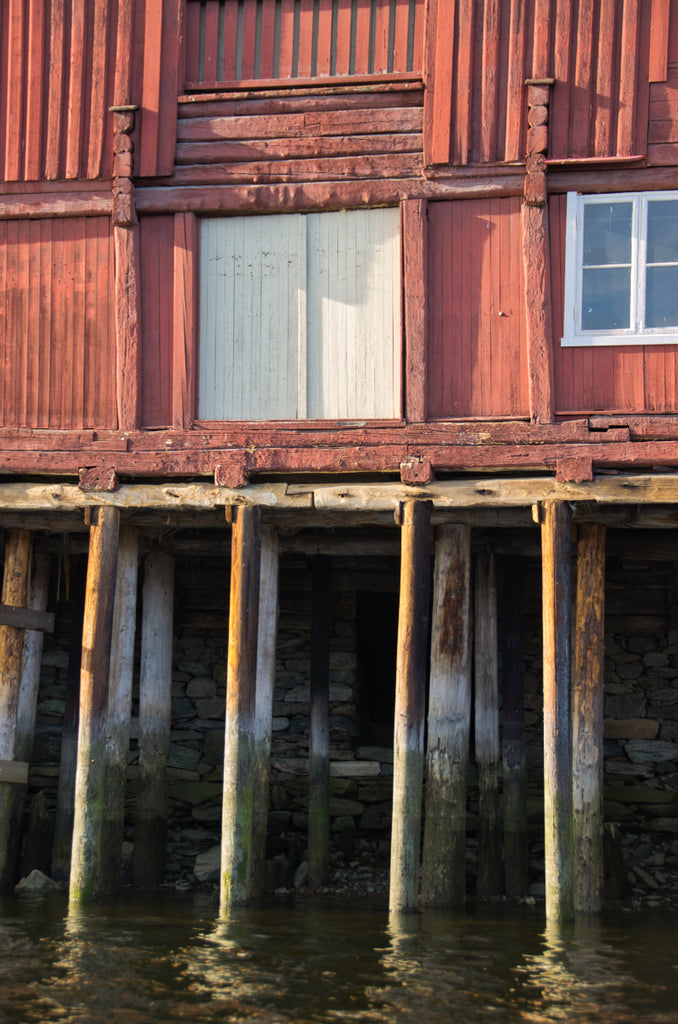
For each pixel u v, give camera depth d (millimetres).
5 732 10328
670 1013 5977
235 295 9523
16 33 9828
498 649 11688
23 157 9750
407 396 9062
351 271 9383
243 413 9414
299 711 11969
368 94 9406
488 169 9125
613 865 10117
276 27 9688
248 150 9500
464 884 9516
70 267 9695
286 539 11141
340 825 11602
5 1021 5684
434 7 9328
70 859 10898
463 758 9523
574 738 9414
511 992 6324
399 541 11070
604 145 8984
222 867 8742
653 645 11695
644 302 8914
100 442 9375
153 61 9625
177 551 11164
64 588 12156
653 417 8742
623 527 10039
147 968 6738
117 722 10172
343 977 6586
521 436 8812
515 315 9062
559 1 9125
